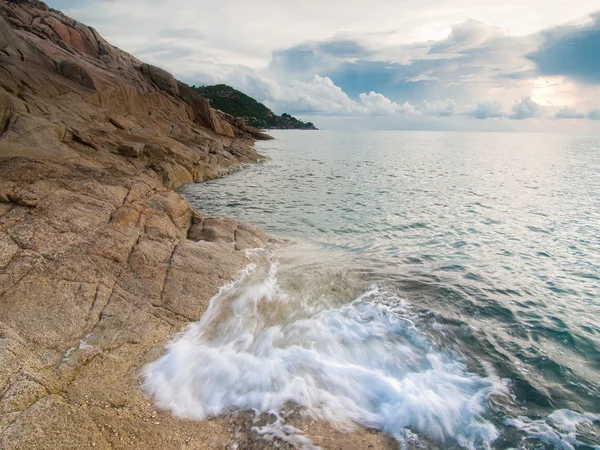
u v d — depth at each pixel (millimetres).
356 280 10555
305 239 14336
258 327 8039
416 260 12477
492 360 7258
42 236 8680
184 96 43844
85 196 10617
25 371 5590
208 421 5590
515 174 34656
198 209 18688
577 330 8375
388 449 5203
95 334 7004
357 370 6777
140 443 4988
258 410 5820
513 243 14477
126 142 22203
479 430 5574
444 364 7098
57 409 5148
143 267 9062
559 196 23953
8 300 7070
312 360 7004
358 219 17609
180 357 6828
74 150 17641
